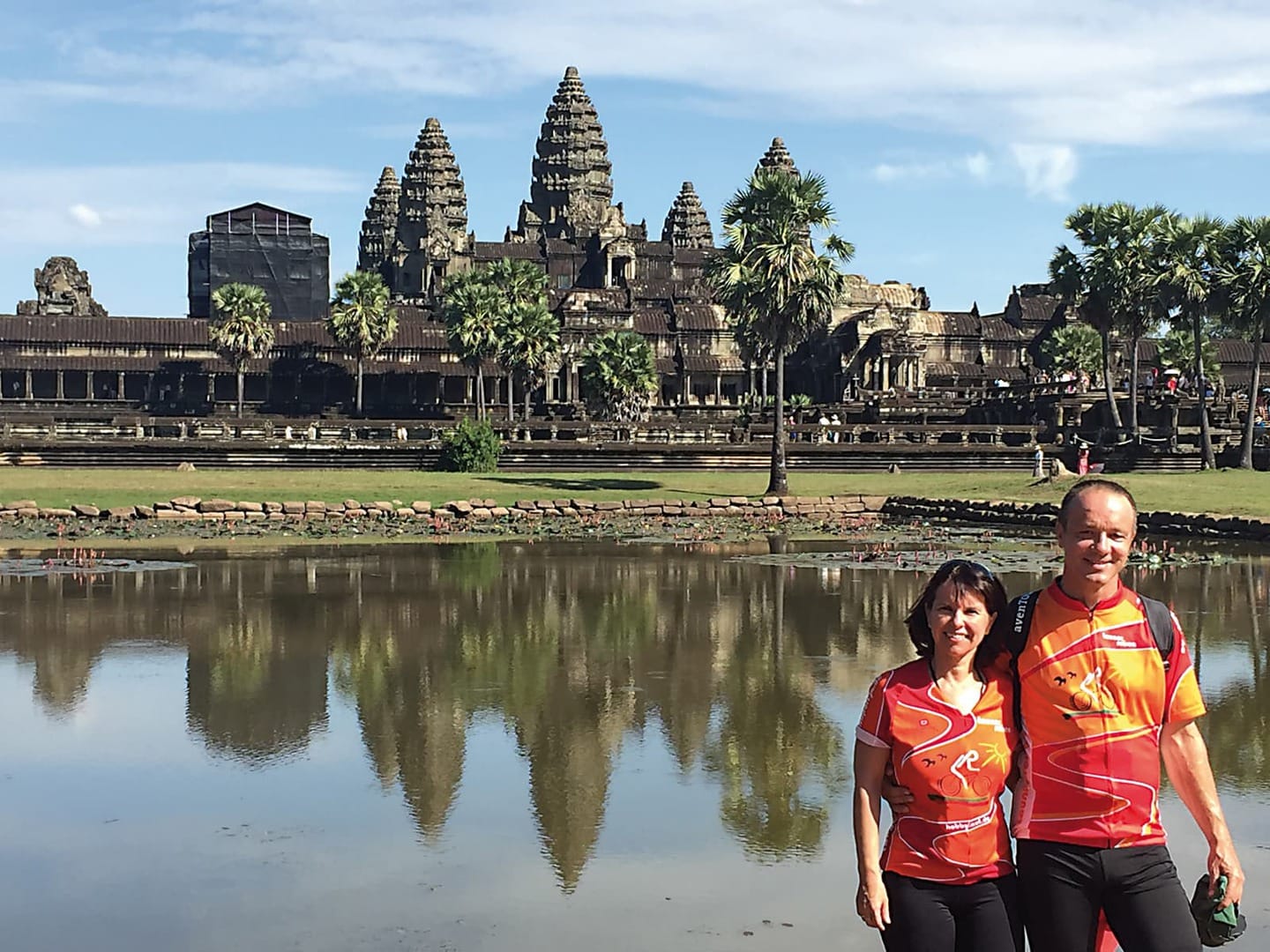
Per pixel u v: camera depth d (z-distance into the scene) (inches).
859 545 1557.6
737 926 387.5
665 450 2778.1
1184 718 275.0
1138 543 1515.7
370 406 5019.7
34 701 679.7
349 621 942.4
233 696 690.8
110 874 431.8
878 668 770.2
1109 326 3144.7
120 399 4867.1
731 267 2198.6
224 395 5024.6
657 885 420.5
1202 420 2701.8
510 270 4512.8
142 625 921.5
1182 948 261.4
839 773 548.1
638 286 5910.4
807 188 2241.6
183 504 1770.4
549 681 732.7
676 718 644.7
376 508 1843.0
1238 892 273.7
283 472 2405.3
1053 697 269.0
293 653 816.3
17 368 4800.7
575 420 3646.7
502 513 1868.8
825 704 676.1
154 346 4938.5
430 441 2888.8
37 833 471.5
